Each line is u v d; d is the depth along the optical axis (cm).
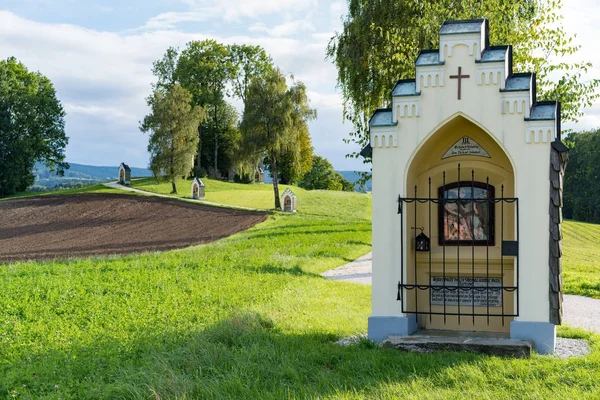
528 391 832
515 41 2448
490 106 1129
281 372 940
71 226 5438
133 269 2338
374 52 2786
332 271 2672
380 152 1187
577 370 923
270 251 3108
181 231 4944
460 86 1140
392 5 2736
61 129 9488
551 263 1109
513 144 1120
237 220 5544
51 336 1307
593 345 1173
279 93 6388
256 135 6369
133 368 1005
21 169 8894
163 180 7619
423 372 935
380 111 1208
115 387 891
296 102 6431
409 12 2702
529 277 1118
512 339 1105
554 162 1108
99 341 1253
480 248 1214
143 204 6631
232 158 6600
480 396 813
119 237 4681
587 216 9506
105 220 5738
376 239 1188
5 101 8819
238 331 1227
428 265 1234
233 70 9425
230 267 2409
